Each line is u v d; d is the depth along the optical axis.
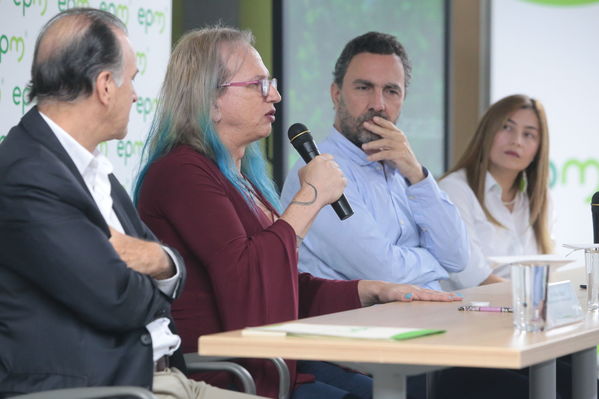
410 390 5.45
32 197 3.26
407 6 9.88
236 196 4.59
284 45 8.98
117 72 3.62
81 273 3.27
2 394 3.26
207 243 4.33
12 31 5.32
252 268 4.29
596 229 4.80
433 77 10.08
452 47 10.16
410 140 9.98
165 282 3.66
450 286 6.76
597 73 9.67
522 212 7.41
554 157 9.68
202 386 3.96
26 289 3.32
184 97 4.66
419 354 2.90
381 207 5.92
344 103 6.02
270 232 4.37
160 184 4.47
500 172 7.27
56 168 3.33
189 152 4.54
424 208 5.95
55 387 3.28
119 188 3.97
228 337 3.13
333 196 4.55
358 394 4.73
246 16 8.83
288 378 4.17
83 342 3.35
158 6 6.36
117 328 3.38
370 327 3.29
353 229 5.66
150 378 3.49
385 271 5.68
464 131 10.28
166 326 3.80
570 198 9.66
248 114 4.72
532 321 3.25
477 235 7.12
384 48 6.04
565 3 9.73
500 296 4.58
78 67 3.53
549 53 9.77
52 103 3.56
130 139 6.18
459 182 7.17
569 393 5.54
